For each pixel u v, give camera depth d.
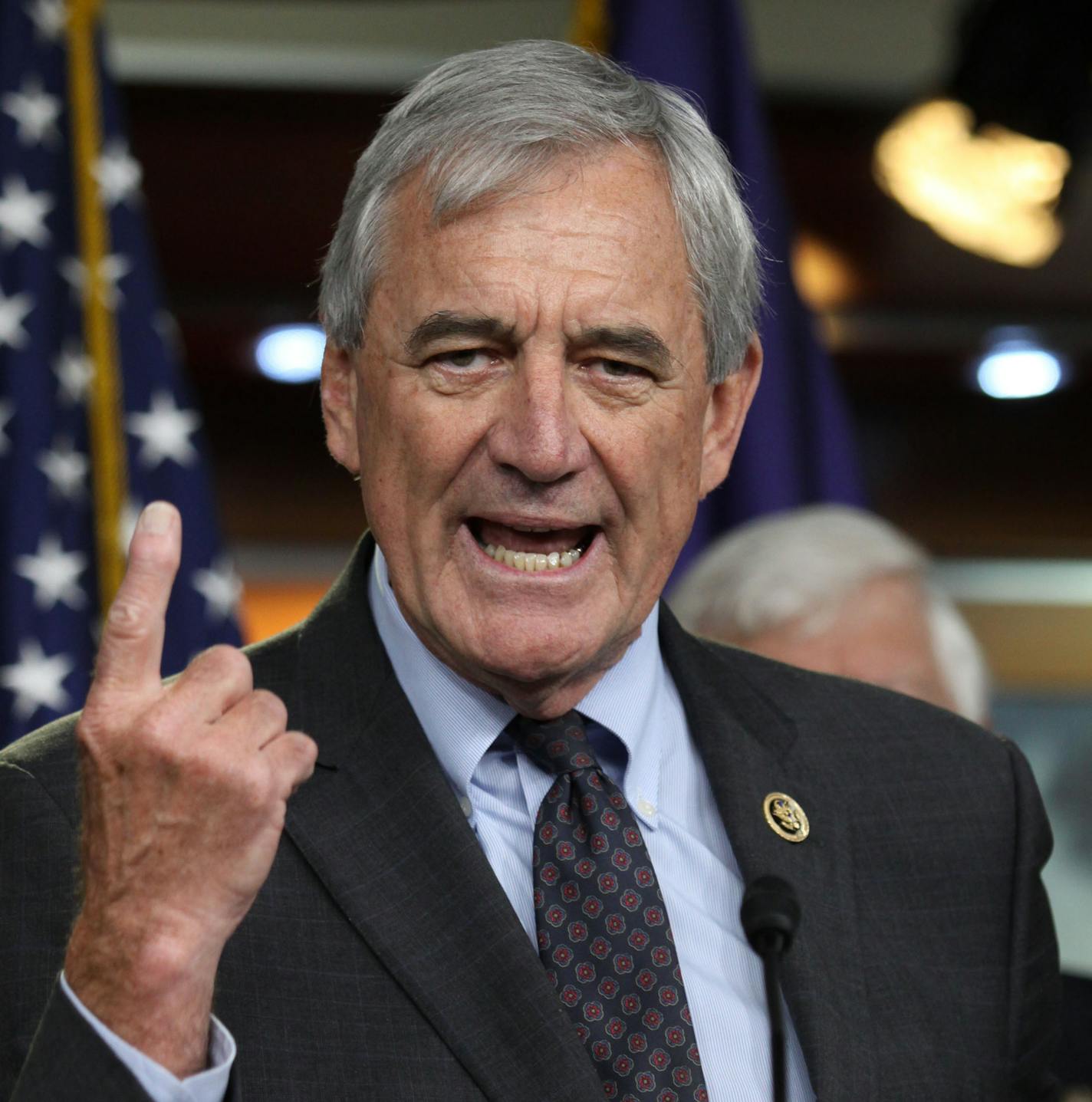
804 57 19.03
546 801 5.73
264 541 19.38
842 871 6.08
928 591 10.16
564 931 5.49
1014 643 20.69
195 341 18.62
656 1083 5.27
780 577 9.79
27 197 12.09
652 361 5.63
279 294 18.56
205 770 4.71
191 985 4.68
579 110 5.62
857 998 5.78
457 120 5.59
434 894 5.46
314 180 18.48
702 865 5.98
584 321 5.49
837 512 10.30
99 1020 4.64
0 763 5.70
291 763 4.80
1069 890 17.31
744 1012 5.68
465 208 5.52
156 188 18.28
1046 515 20.72
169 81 18.12
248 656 6.25
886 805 6.36
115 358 12.18
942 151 17.62
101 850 4.76
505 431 5.46
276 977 5.29
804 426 13.52
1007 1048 6.01
